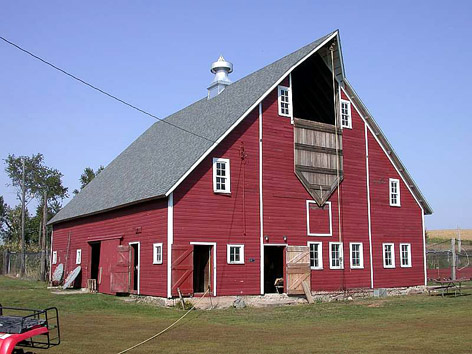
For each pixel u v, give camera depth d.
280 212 25.36
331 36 26.92
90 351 12.42
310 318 19.02
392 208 30.39
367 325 16.92
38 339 14.12
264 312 20.89
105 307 21.48
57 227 37.66
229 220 23.62
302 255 25.50
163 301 21.86
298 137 26.69
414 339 13.79
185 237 22.27
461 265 45.12
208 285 22.78
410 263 30.66
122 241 25.98
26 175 80.06
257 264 24.16
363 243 28.55
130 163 33.47
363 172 29.33
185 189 22.59
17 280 40.47
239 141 24.56
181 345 13.27
